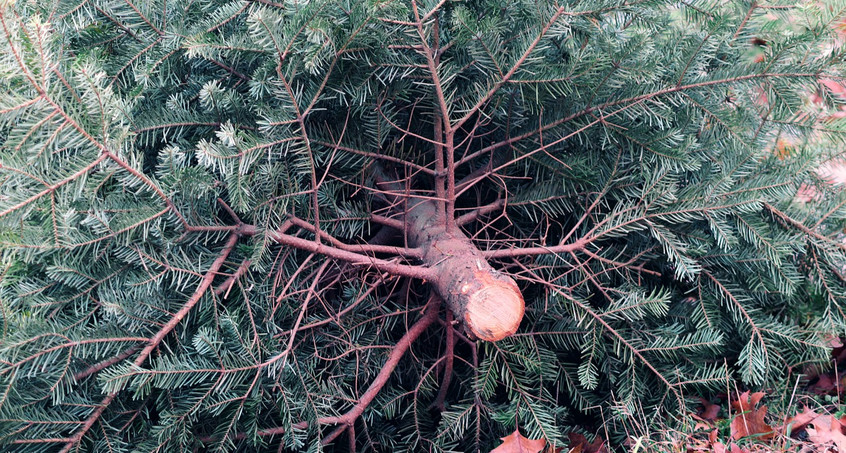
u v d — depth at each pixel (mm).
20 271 1588
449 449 1758
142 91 1691
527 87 1644
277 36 1519
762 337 1784
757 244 1769
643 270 1771
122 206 1571
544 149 1682
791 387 1890
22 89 1465
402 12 1531
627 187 1753
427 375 1783
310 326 1678
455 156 1895
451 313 1711
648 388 1805
